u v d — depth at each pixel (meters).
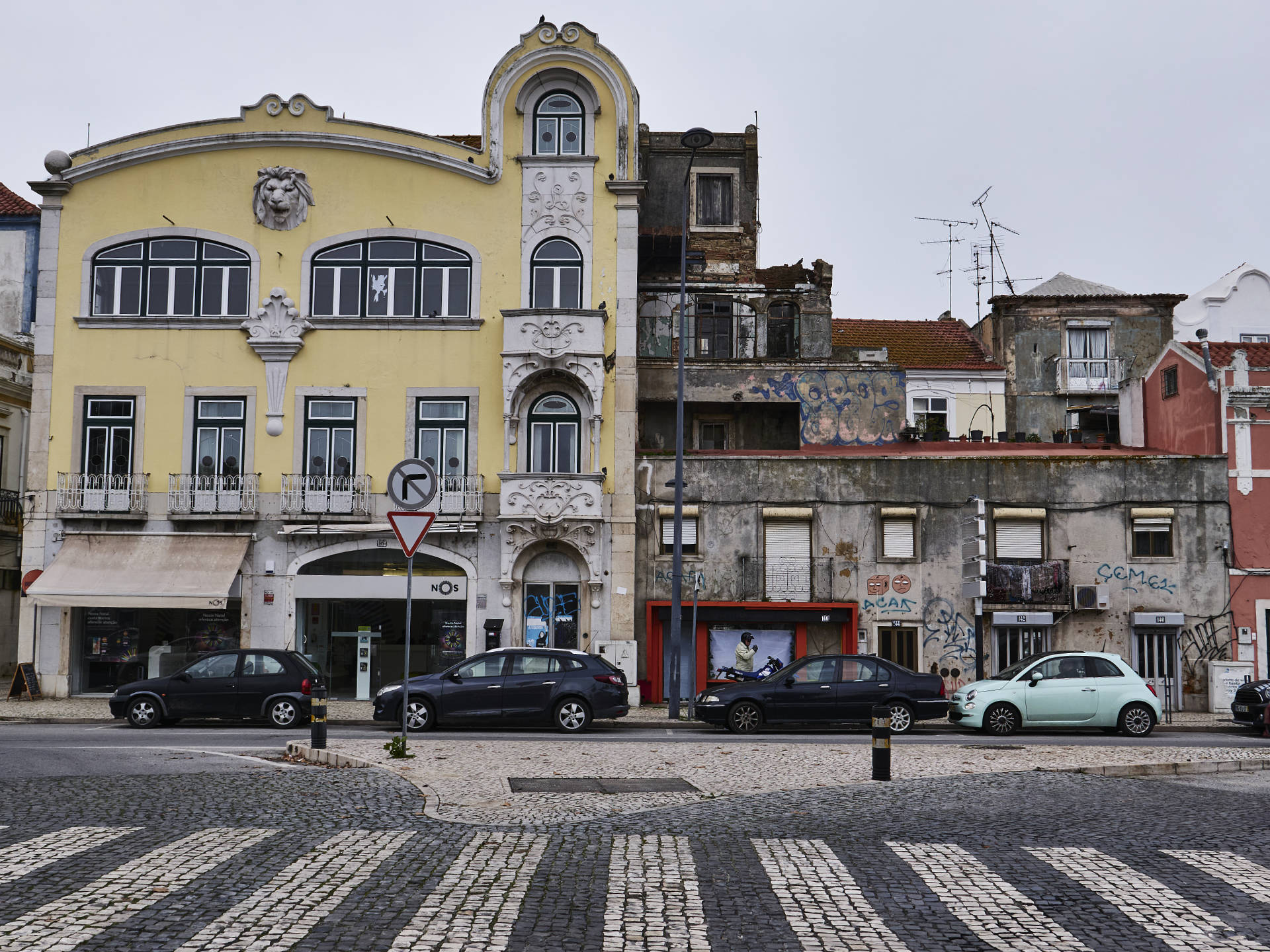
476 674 21.56
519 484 28.98
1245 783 14.02
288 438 29.75
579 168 30.17
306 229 30.34
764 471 30.19
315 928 7.18
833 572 29.84
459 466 29.64
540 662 21.73
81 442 29.81
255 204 30.33
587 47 30.34
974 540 25.70
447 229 30.23
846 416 34.38
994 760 16.12
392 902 7.80
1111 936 7.28
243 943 6.85
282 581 29.22
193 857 8.91
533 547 29.38
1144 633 29.80
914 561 29.91
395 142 30.41
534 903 7.83
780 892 8.17
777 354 37.78
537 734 21.00
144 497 29.47
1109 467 30.36
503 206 30.23
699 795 12.73
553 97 30.61
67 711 25.55
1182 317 46.59
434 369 29.84
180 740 18.88
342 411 29.86
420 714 21.19
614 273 29.95
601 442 29.41
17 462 34.06
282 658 22.17
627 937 7.14
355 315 30.06
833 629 29.77
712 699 22.06
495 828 10.45
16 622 33.56
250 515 29.17
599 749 17.05
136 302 30.34
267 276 30.22
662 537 29.98
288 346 29.80
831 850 9.48
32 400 30.39
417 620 29.27
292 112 30.42
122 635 29.44
